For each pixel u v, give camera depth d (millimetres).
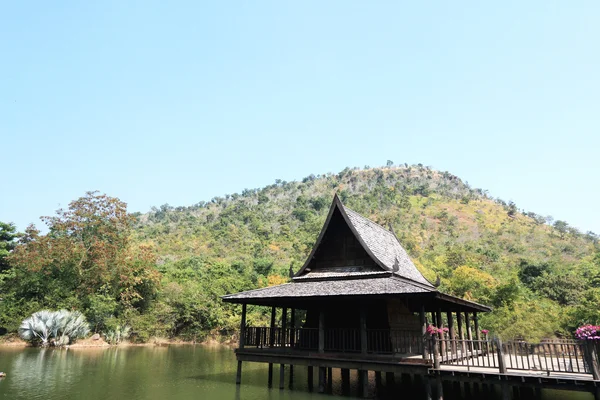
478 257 65125
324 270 18672
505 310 32875
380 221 102125
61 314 31422
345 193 136125
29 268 33250
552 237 97312
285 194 156000
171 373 20719
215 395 14961
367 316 17062
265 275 55094
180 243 84500
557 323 30266
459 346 19516
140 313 38906
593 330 11516
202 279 48781
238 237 89250
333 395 15328
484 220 114688
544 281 45938
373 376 22453
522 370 13367
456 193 147125
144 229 104250
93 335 34000
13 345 31359
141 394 14938
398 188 144500
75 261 35000
